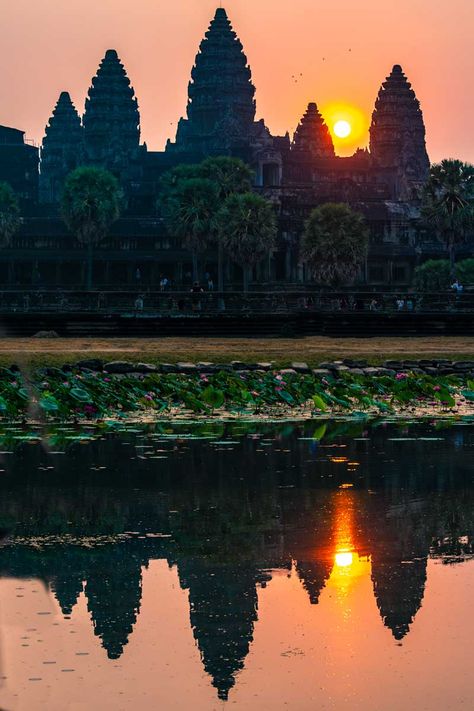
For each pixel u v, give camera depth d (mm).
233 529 23875
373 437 37156
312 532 23734
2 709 14766
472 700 15305
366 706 15133
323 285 180500
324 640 17375
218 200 195375
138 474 29891
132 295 103312
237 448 34562
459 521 24750
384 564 21219
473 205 191625
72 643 17031
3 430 37875
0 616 18109
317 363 59031
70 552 21906
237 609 18609
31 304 99812
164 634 17531
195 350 64312
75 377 43812
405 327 83562
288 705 15117
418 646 17141
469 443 35875
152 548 22391
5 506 25938
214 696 15383
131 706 14984
